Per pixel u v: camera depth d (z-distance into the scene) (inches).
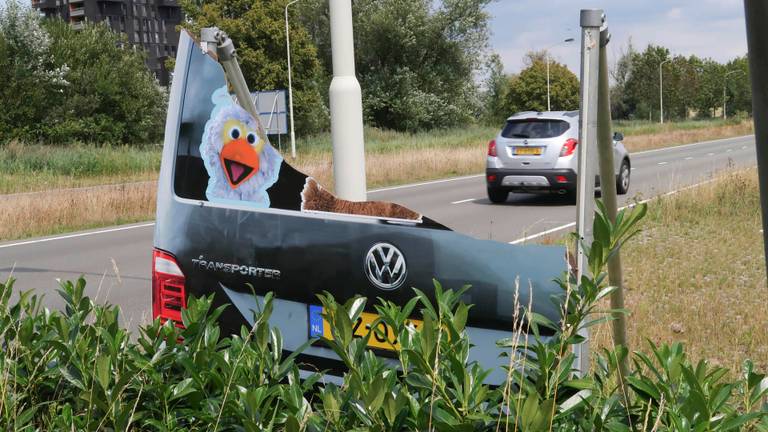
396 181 996.6
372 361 92.7
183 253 135.6
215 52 137.6
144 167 1192.8
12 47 1728.6
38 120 1764.3
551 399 83.2
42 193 722.2
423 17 2500.0
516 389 94.3
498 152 652.7
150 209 695.1
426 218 119.0
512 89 3393.2
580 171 105.1
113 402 98.9
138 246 490.0
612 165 112.2
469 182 944.9
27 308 128.3
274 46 2006.6
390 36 2450.8
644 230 461.4
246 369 102.7
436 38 2541.8
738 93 4303.6
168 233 136.9
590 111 104.5
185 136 136.0
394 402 83.5
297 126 2066.9
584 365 105.1
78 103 1822.1
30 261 436.8
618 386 99.0
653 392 87.0
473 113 2706.7
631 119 3540.8
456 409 86.0
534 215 571.2
